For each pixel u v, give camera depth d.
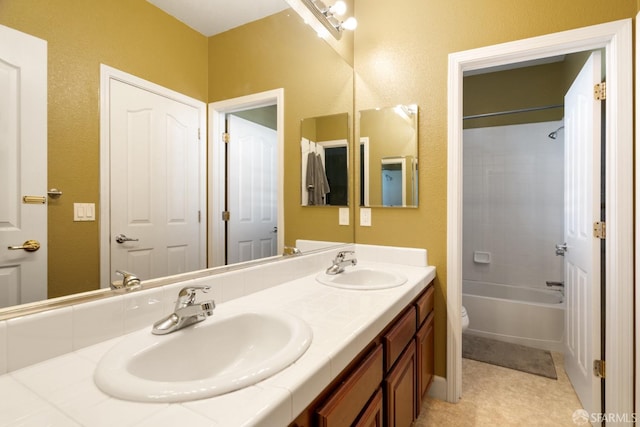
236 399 0.57
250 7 1.41
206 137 1.23
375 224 2.12
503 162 3.23
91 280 0.86
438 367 1.93
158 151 1.05
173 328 0.85
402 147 2.02
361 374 0.92
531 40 1.70
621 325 1.53
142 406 0.54
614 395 1.56
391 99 2.06
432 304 1.87
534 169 3.11
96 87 0.88
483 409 1.82
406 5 2.03
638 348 1.48
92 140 0.87
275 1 1.55
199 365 0.87
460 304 1.90
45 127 0.77
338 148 2.05
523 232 3.16
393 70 2.06
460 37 1.87
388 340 1.13
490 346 2.63
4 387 0.61
